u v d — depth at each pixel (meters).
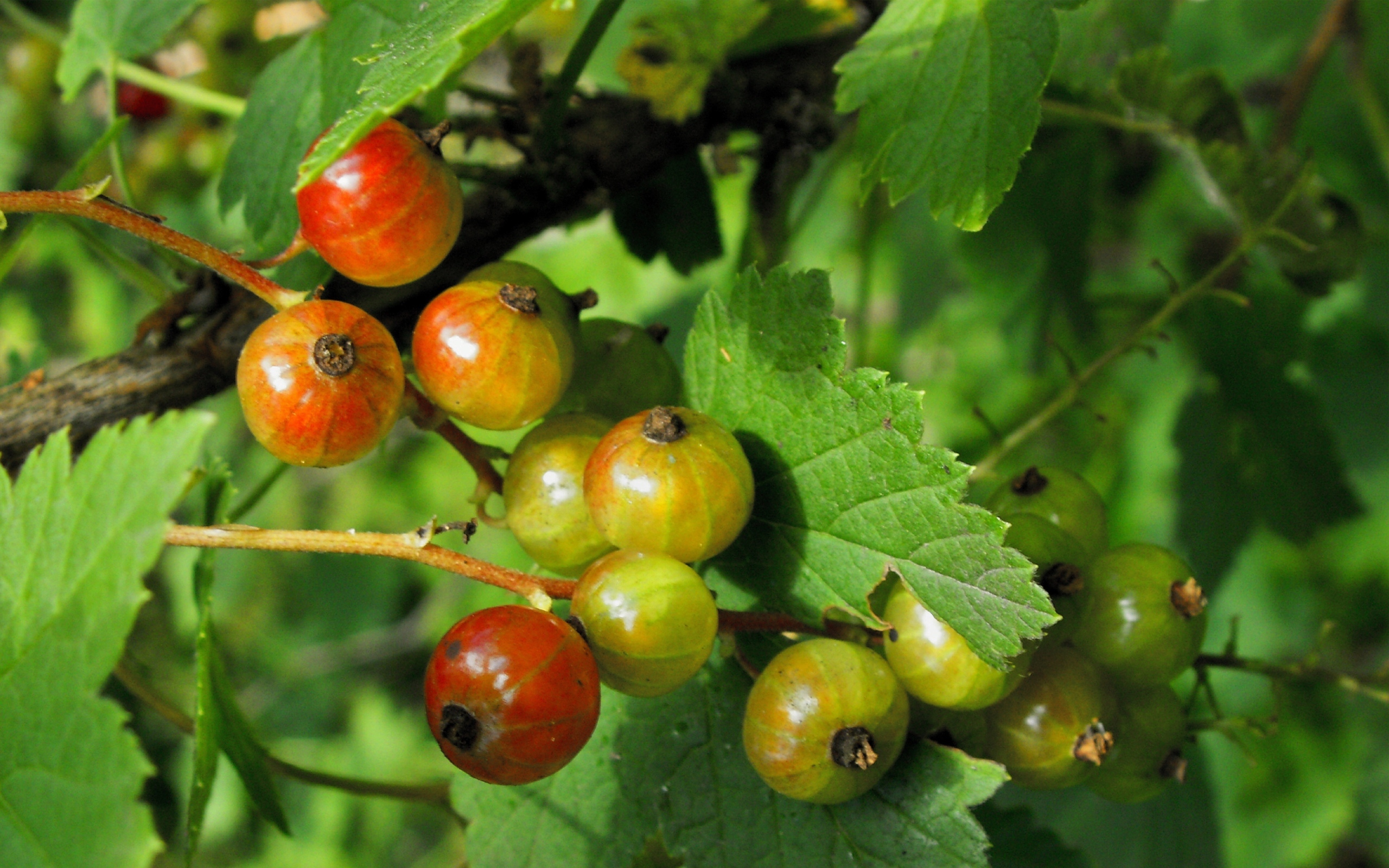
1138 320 0.30
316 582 0.49
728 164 0.22
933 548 0.17
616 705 0.18
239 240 0.20
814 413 0.18
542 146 0.20
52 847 0.16
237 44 0.27
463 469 0.48
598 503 0.17
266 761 0.20
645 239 0.23
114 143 0.20
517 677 0.17
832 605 0.17
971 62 0.18
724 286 0.29
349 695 0.49
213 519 0.19
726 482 0.17
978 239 0.30
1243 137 0.22
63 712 0.16
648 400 0.19
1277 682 0.20
